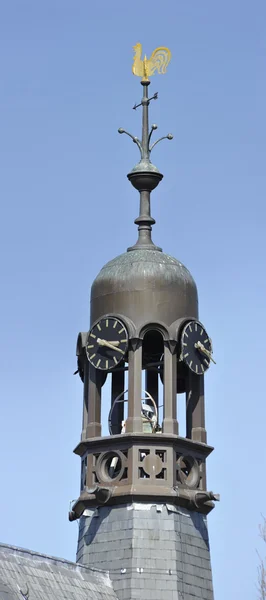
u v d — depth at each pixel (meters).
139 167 94.12
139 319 90.75
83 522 90.31
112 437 89.56
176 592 87.38
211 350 91.75
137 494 88.50
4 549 82.31
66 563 85.75
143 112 95.12
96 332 91.00
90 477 90.00
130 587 87.31
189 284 92.38
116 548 88.44
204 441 91.31
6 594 79.44
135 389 89.81
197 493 89.81
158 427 91.75
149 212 94.19
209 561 89.75
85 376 92.31
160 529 88.50
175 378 90.44
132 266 91.88
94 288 92.50
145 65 95.50
